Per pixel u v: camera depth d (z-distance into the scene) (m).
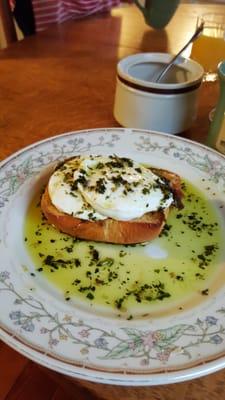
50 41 0.45
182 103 0.29
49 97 0.35
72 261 0.21
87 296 0.19
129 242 0.22
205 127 0.32
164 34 0.49
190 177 0.27
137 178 0.23
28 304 0.18
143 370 0.15
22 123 0.31
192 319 0.18
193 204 0.25
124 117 0.31
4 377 0.42
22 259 0.21
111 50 0.44
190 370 0.15
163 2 0.46
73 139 0.28
